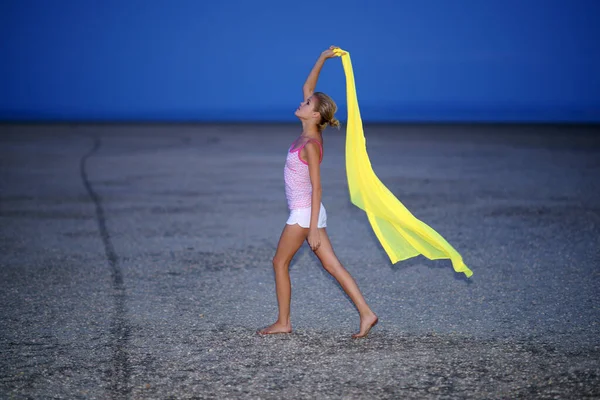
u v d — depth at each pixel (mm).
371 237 13297
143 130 75062
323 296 8953
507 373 6188
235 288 9422
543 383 5949
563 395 5688
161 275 10188
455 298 8844
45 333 7461
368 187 7289
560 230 13719
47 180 24078
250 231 14023
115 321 7898
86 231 14000
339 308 8391
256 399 5664
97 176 25516
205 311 8305
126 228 14367
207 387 5930
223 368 6371
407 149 41594
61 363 6543
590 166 28969
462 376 6125
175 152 39094
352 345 7000
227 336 7332
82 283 9703
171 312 8258
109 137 57844
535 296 8883
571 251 11703
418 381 6016
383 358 6609
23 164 30828
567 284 9484
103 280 9891
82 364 6516
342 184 23328
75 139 53969
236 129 79500
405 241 7414
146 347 6980
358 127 7301
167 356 6711
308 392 5797
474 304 8547
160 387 5938
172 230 14125
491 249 11984
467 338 7207
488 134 62875
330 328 7586
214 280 9883
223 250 12086
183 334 7410
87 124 98188
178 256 11570
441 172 26781
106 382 6066
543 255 11422
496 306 8445
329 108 6980
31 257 11477
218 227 14516
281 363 6492
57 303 8656
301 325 7715
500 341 7098
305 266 10672
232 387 5922
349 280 7156
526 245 12281
